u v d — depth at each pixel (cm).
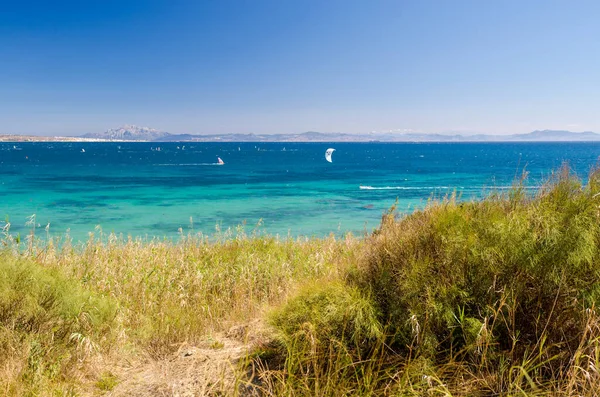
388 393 271
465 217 405
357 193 3962
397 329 308
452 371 282
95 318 415
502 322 303
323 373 297
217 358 349
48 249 725
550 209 366
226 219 2517
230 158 13425
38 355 346
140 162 10450
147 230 2136
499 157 12875
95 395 312
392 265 371
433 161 11069
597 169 456
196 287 657
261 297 611
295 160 12200
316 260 771
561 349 281
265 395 278
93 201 3303
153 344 412
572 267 303
